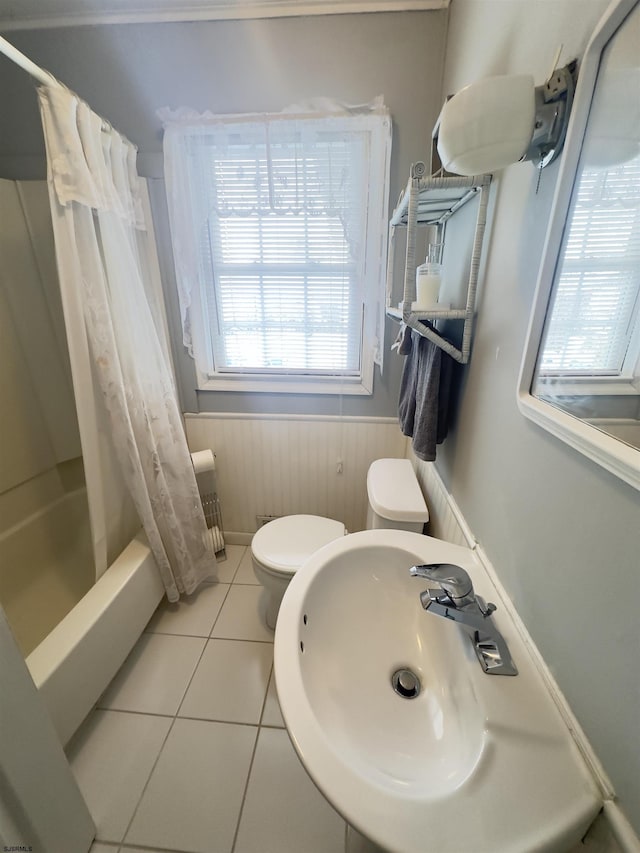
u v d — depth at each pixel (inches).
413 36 52.2
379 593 37.6
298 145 57.4
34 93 58.2
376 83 54.8
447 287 48.9
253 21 53.2
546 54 25.3
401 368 69.6
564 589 22.9
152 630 62.5
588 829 19.6
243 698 51.9
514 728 22.2
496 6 33.7
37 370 65.4
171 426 62.8
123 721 48.9
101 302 48.3
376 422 73.0
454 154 24.5
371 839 18.1
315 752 21.6
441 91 54.2
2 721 28.0
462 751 23.9
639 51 17.0
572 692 22.0
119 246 52.0
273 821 39.8
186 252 62.9
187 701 51.5
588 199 20.8
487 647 27.1
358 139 57.3
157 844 38.2
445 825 18.5
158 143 60.1
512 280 30.2
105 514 55.8
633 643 17.4
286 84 55.7
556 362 23.8
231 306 70.0
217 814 40.3
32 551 64.8
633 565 17.3
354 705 29.0
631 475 16.6
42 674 39.6
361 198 60.6
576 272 21.9
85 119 44.0
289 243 64.9
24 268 61.3
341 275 66.5
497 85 21.9
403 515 51.1
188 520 66.8
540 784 19.8
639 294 17.0
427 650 33.3
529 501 27.1
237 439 76.8
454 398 44.7
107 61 56.9
